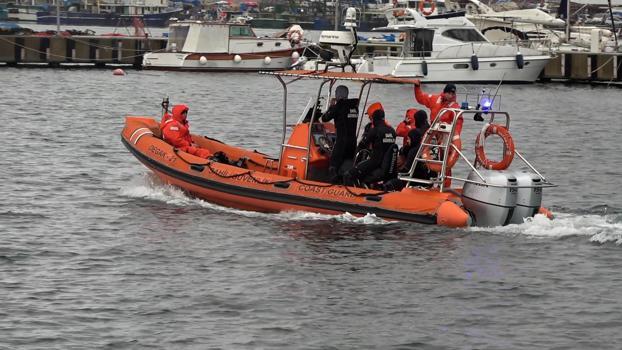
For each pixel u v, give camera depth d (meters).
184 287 17.92
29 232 21.56
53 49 76.06
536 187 21.69
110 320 16.22
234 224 22.33
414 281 18.44
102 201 24.83
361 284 18.23
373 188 22.81
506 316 16.73
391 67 64.44
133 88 59.84
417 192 21.92
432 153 22.42
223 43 73.44
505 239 21.08
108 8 148.62
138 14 146.00
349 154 23.16
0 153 32.34
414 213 21.73
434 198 21.77
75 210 23.78
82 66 77.38
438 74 64.81
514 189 21.47
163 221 22.66
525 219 21.78
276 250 20.28
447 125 21.83
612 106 55.25
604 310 17.02
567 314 16.84
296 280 18.42
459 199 22.08
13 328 15.77
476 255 20.00
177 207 24.02
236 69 73.44
